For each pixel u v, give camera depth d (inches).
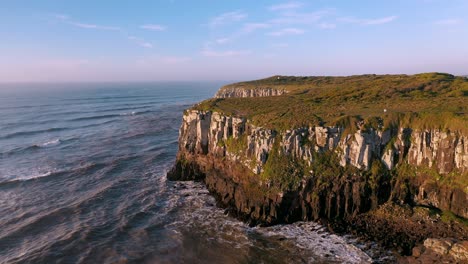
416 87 3376.0
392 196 2038.6
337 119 2276.1
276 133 2272.4
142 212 2241.6
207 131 2780.5
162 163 3378.4
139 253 1768.0
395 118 2212.1
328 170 2110.0
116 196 2527.1
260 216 2042.3
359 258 1631.4
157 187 2677.2
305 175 2097.7
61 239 1914.4
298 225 1979.6
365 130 2130.9
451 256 1457.9
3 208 2336.4
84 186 2755.9
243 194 2171.5
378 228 1850.4
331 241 1791.3
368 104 2842.0
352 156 2127.2
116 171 3122.5
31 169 3191.4
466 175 1859.0
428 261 1487.5
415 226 1793.8
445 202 1888.5
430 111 2219.5
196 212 2218.3
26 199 2490.2
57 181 2866.6
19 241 1908.2
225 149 2573.8
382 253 1651.1
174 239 1894.7
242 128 2534.5
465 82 3321.9
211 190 2500.0
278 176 2103.8
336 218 2005.4
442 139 1993.1
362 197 2015.3
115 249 1811.0
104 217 2192.4
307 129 2247.8
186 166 2824.8
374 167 2094.0
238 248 1775.3
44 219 2167.8
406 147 2128.4
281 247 1765.5
